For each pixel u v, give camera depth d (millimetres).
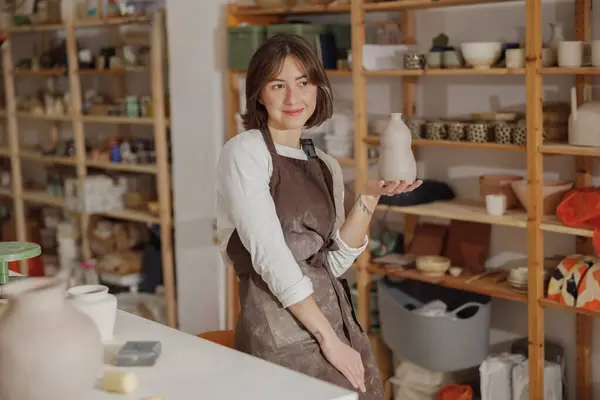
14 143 5930
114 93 5340
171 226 4602
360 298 3701
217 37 4066
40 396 1328
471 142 3229
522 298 3168
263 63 2092
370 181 2240
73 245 5430
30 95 6227
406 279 3809
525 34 3168
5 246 1959
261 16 4078
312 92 2139
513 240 3555
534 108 2992
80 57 5113
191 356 1736
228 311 4219
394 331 3479
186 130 4266
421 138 3465
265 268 2021
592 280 2986
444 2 3219
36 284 1444
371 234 3809
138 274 4977
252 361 1704
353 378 2076
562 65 2967
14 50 6227
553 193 3156
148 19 4438
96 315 1818
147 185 5164
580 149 2906
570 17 3230
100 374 1618
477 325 3328
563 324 3451
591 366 3414
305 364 2074
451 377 3512
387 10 3656
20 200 5957
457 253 3650
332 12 3961
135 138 5270
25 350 1313
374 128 3750
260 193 2057
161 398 1454
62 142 5570
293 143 2230
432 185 3656
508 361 3359
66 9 5199
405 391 3578
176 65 4250
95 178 5062
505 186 3334
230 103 4016
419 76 3760
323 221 2203
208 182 4191
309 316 2047
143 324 1977
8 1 5883
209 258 4258
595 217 2943
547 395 3277
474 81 3562
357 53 3494
